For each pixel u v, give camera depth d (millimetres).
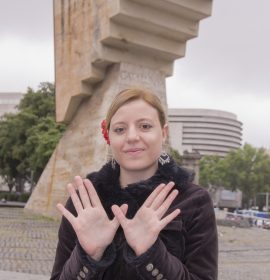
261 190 72062
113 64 21016
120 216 2107
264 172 71750
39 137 36094
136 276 2189
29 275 9023
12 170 46031
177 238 2275
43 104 44094
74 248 2314
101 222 2135
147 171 2432
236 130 145125
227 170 72812
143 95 2436
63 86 23156
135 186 2299
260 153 72250
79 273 2119
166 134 2588
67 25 22891
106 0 19828
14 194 48156
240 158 71938
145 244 2055
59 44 23531
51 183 23562
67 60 22875
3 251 12242
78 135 22297
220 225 31594
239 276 10672
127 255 2082
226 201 60688
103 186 2371
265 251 16359
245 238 21641
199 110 140250
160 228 2068
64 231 2527
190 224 2314
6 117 45188
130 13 19156
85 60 21391
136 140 2352
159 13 19812
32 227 18703
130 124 2393
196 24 20859
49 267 10250
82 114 22469
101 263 2094
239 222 32188
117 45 20484
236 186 72875
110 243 2148
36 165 36344
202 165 81500
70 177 22047
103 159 20062
